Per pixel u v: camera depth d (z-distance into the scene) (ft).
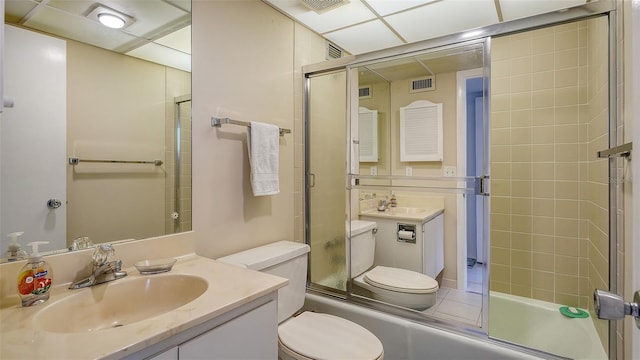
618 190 4.10
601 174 5.46
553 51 6.88
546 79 6.95
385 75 6.40
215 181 5.29
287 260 5.63
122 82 4.14
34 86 3.42
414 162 6.21
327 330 4.86
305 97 7.34
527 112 7.16
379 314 5.82
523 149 7.22
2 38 2.41
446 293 5.82
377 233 6.68
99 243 3.92
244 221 5.82
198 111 5.01
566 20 4.39
